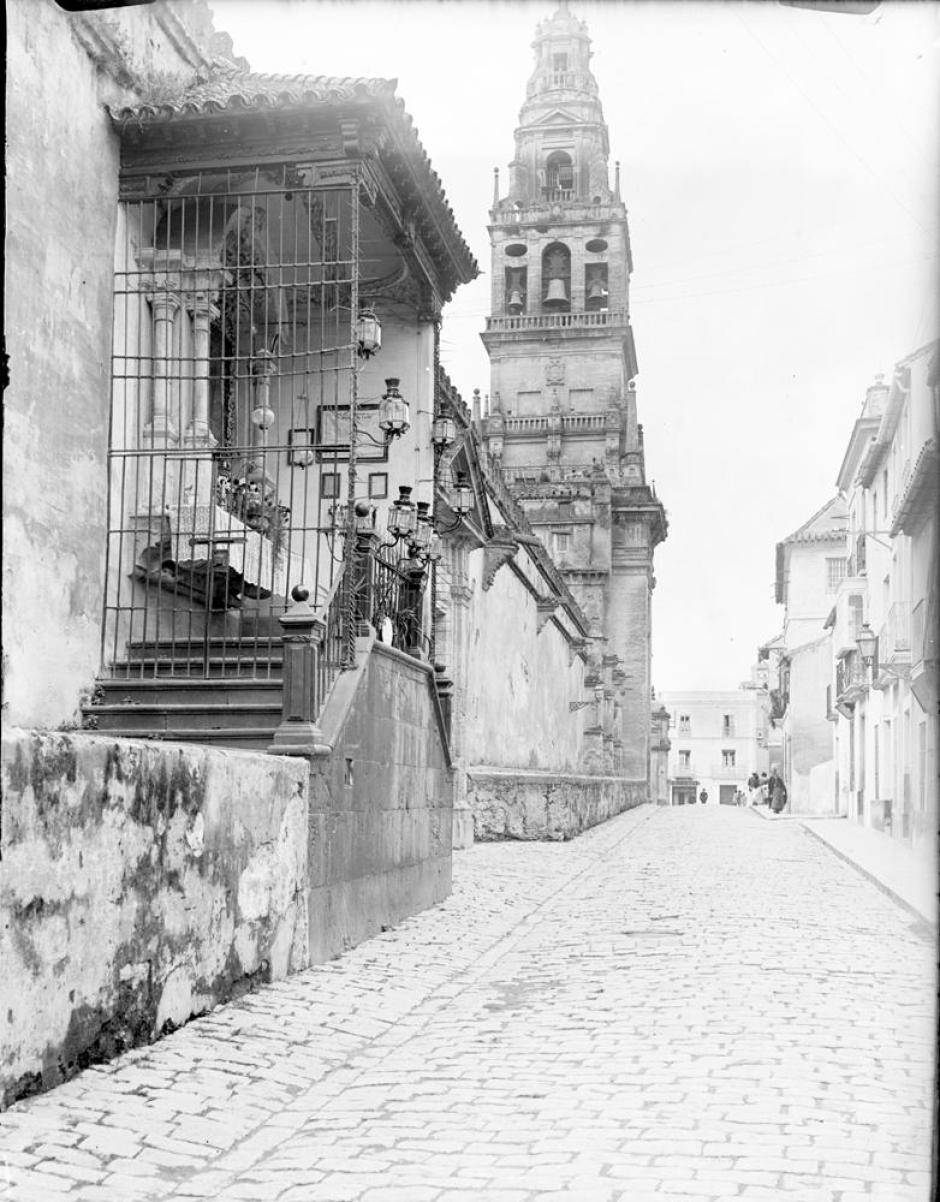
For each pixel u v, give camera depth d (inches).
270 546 494.6
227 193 484.1
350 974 367.6
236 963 318.3
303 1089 248.8
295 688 394.9
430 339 628.4
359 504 456.1
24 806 217.2
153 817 269.7
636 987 347.9
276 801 348.5
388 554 507.8
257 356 483.5
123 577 482.9
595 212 2571.4
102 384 466.3
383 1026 307.7
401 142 490.3
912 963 382.6
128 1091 230.4
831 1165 186.2
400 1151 202.5
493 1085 244.7
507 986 365.1
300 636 396.2
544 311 2603.3
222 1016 297.1
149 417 500.1
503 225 2605.8
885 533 1203.9
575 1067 255.8
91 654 453.7
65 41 441.7
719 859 861.2
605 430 2497.5
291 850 360.5
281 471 617.6
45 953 224.8
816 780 2071.9
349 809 416.8
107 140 470.3
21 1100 216.7
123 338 491.8
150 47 501.0
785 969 369.7
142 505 492.1
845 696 1493.6
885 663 1147.9
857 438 1337.4
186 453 496.4
